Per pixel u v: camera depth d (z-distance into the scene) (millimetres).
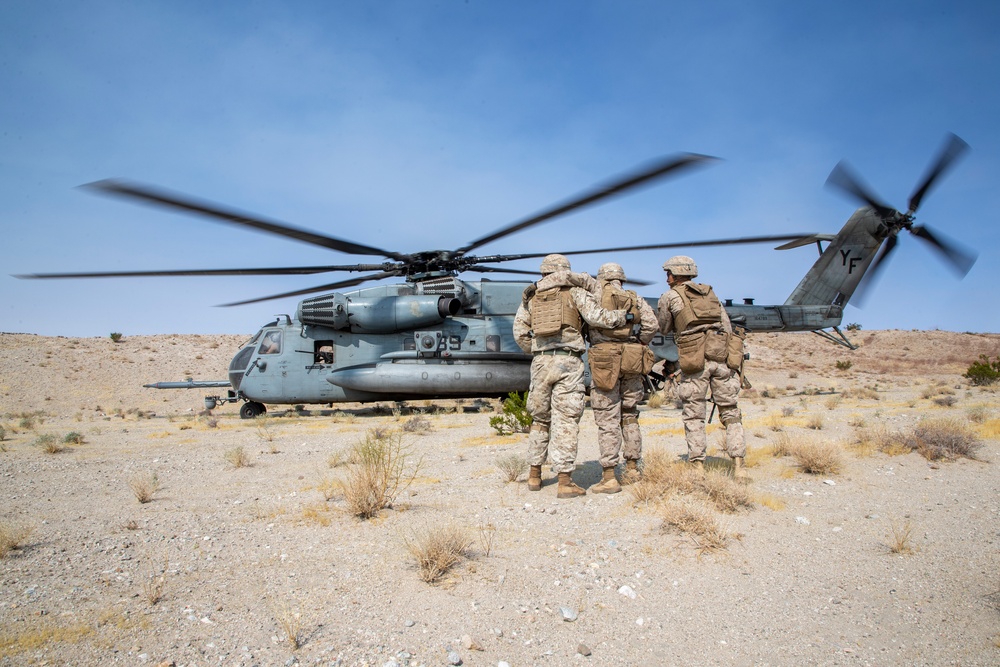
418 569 3922
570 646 3031
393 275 15969
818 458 6246
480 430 11531
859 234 18859
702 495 5250
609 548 4270
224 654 2934
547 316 5578
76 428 16062
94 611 3400
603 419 5684
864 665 2828
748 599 3504
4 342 38969
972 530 4496
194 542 4641
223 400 18812
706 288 6039
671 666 2859
